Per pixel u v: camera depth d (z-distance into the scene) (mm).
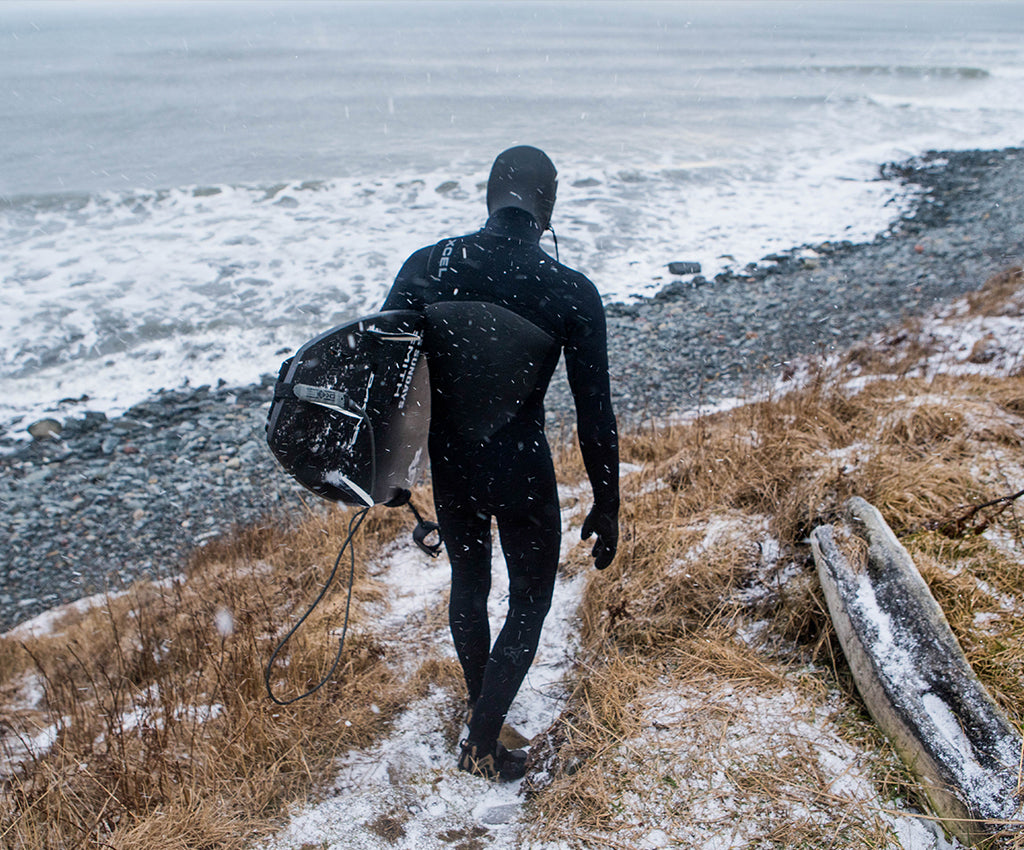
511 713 2643
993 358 5586
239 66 35625
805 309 9836
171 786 2309
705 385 8023
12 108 24141
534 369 2145
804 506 2990
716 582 2812
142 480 6953
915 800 1923
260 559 4848
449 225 13055
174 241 12336
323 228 12914
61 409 7984
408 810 2211
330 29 61938
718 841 1891
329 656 3004
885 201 14445
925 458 3346
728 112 24219
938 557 2688
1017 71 33188
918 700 2031
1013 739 1866
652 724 2291
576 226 12984
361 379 2031
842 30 64062
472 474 2213
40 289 10508
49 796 2324
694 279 10945
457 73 33125
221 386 8430
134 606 4637
